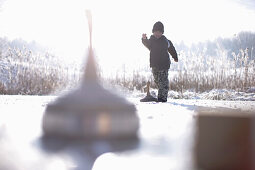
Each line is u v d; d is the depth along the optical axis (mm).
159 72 8266
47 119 1815
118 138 1726
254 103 7793
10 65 15453
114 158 1193
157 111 4348
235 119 862
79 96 1859
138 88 15625
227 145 870
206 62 15328
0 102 6328
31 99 7879
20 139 1716
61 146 1507
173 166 957
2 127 2330
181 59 15586
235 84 14297
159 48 8250
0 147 1484
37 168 1062
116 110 1769
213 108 5242
